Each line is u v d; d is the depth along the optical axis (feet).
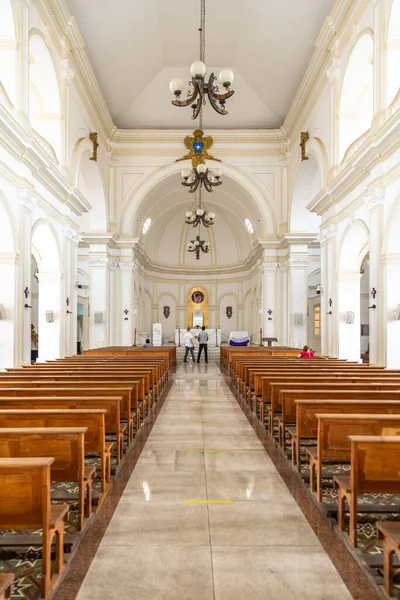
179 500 14.06
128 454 18.98
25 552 11.06
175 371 52.95
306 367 28.37
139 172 65.67
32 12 32.73
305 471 16.46
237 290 94.27
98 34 45.29
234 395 34.71
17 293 30.48
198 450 19.63
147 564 10.41
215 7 44.88
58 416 13.53
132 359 36.55
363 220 36.14
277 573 10.07
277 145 65.87
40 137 34.99
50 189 37.45
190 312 97.04
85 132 50.31
